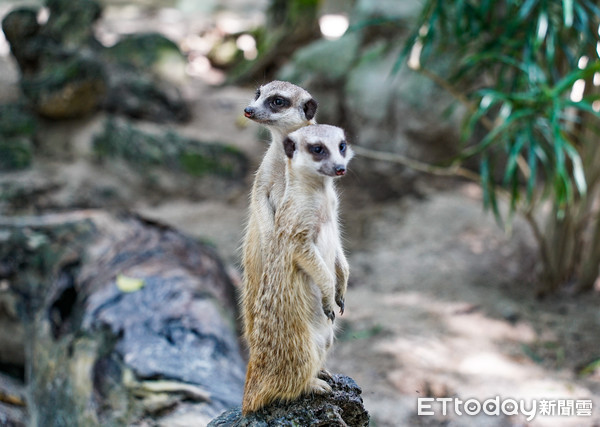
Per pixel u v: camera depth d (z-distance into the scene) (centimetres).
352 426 268
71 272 461
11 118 830
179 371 351
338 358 511
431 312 577
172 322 391
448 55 765
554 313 575
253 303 276
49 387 386
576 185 579
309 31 1073
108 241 484
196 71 1163
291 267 250
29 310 461
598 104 569
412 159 797
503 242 685
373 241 700
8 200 754
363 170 803
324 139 250
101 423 330
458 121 765
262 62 1085
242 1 1507
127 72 926
